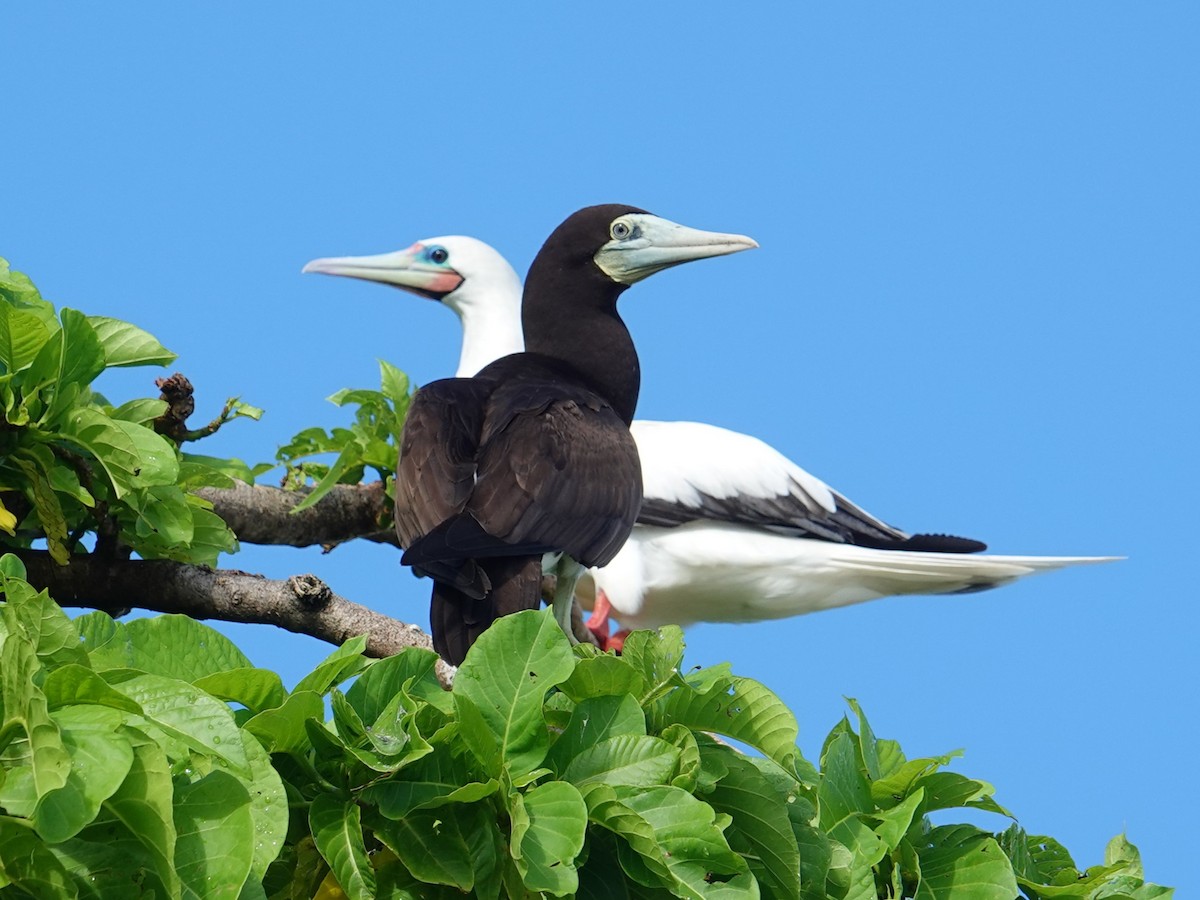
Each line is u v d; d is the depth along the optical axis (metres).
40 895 6.17
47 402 10.08
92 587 10.90
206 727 6.32
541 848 6.80
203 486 11.52
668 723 8.10
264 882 7.21
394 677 7.43
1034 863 9.33
